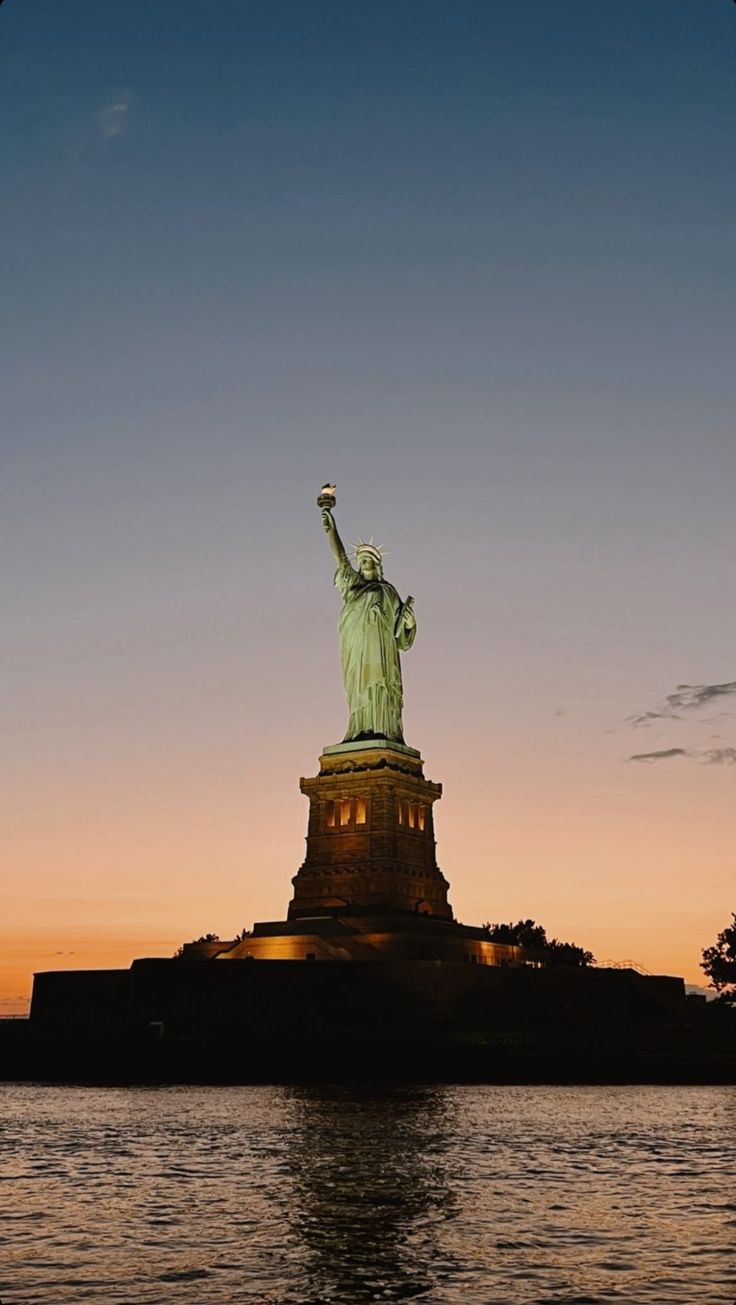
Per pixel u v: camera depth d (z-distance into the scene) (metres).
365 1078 107.69
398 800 155.75
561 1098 89.19
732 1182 52.50
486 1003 130.12
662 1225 42.97
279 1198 48.50
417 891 153.75
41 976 131.50
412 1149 62.06
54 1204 47.56
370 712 162.12
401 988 125.25
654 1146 63.09
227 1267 36.88
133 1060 111.06
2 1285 34.81
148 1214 45.25
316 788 157.88
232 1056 109.94
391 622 165.25
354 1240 40.56
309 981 124.50
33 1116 79.31
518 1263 37.34
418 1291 34.09
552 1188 50.81
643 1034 123.12
